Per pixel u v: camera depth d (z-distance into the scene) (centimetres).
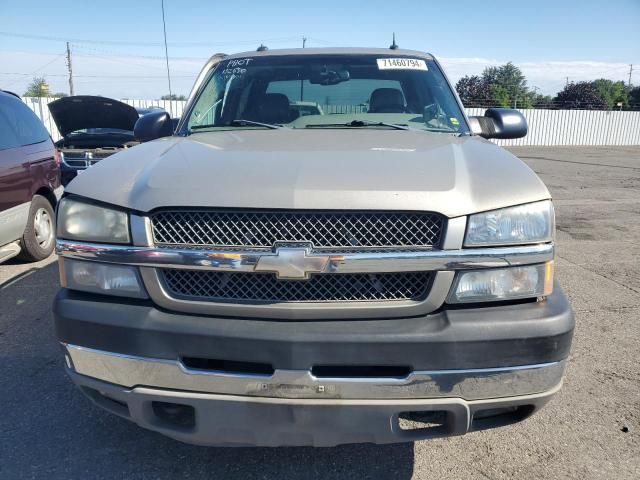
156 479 242
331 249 192
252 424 197
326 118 332
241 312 196
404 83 349
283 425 196
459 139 283
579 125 3491
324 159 221
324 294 196
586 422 287
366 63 362
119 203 205
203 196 197
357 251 192
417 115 332
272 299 196
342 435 197
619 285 518
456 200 196
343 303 194
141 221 201
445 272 194
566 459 256
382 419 193
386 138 275
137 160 239
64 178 846
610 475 245
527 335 192
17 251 544
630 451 262
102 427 281
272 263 190
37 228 584
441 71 366
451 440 272
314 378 190
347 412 192
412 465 253
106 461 254
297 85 349
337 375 192
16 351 370
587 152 2773
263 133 296
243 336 190
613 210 962
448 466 252
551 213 205
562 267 581
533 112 3412
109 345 204
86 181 223
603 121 3509
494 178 211
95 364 209
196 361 200
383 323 193
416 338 187
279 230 194
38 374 338
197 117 342
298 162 218
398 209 192
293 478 243
